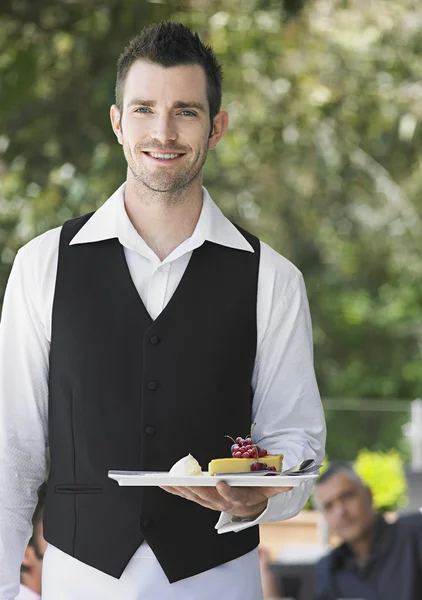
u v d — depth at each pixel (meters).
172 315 2.88
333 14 9.25
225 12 8.21
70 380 2.87
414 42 9.24
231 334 2.91
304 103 8.84
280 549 6.35
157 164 2.79
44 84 7.60
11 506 2.89
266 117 8.89
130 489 2.82
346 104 9.14
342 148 9.67
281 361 2.97
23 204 7.88
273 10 8.23
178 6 7.73
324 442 2.99
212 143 2.98
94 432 2.84
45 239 2.97
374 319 15.06
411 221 11.54
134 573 2.82
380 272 12.39
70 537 2.85
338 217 11.04
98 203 7.88
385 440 7.55
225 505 2.66
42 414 2.94
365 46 9.16
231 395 2.90
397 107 9.24
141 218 2.92
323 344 13.74
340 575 5.61
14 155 7.62
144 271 2.92
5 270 7.80
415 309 15.32
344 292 13.46
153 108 2.78
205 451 2.85
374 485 7.04
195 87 2.79
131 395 2.84
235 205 9.88
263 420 2.97
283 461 2.86
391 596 5.50
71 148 7.64
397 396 15.12
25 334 2.92
